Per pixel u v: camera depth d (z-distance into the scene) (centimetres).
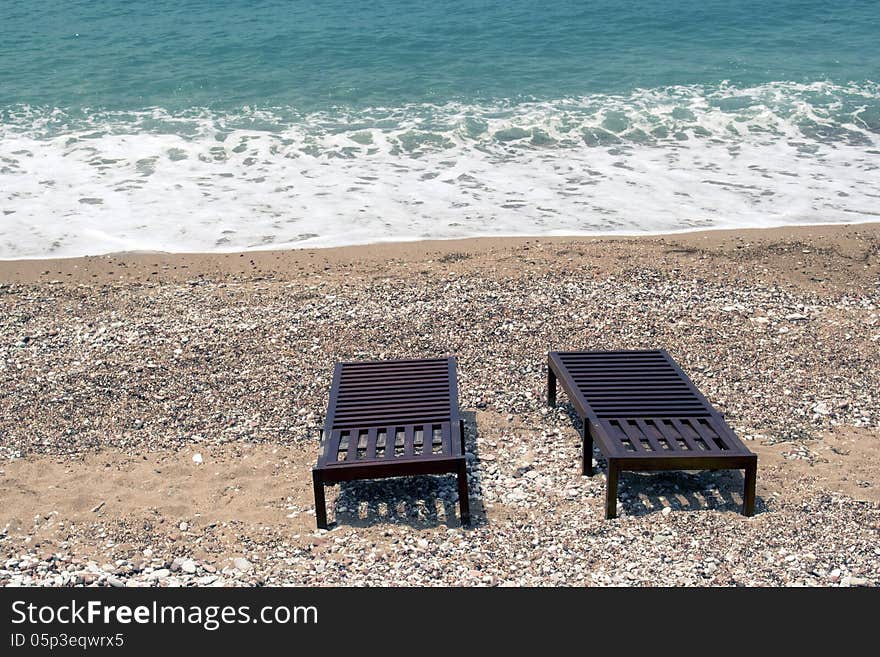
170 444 764
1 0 3366
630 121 1853
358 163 1630
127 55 2523
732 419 784
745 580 570
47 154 1695
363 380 755
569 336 956
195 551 617
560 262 1164
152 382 874
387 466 626
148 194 1484
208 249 1262
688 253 1193
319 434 776
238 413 814
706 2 3156
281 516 660
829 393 827
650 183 1502
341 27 2850
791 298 1050
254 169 1605
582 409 696
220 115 1950
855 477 690
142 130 1844
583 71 2288
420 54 2498
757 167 1573
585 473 706
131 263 1214
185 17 3047
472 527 640
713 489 682
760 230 1281
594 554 603
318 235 1305
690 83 2147
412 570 592
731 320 992
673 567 586
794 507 652
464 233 1296
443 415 689
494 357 912
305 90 2148
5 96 2111
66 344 966
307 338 964
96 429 791
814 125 1808
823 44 2520
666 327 976
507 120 1875
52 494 688
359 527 645
